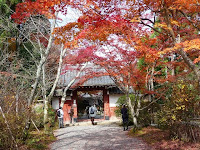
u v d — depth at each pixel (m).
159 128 10.73
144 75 10.62
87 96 26.88
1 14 13.16
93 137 10.37
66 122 18.19
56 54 15.25
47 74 14.40
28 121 7.93
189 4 5.50
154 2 6.01
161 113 8.54
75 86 15.42
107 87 18.02
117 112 15.69
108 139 9.66
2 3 13.01
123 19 5.65
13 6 14.09
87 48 9.60
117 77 10.81
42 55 10.09
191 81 8.18
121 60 9.41
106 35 5.62
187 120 7.59
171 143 7.45
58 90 18.02
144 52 6.40
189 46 4.85
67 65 14.29
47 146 8.50
